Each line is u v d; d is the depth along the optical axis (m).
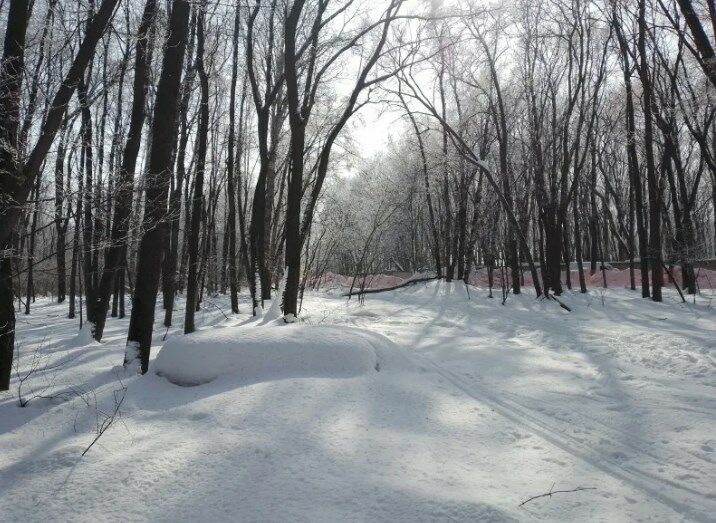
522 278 26.86
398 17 10.91
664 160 18.95
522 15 18.62
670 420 4.57
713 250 50.59
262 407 4.39
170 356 5.62
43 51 6.19
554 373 6.55
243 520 2.82
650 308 15.05
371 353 5.88
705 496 3.13
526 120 22.20
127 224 6.64
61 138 6.14
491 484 3.26
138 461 3.49
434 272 28.02
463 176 23.61
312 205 10.55
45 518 2.93
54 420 4.59
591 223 28.23
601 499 3.08
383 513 2.86
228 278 23.88
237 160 18.19
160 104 6.89
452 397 5.16
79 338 10.34
